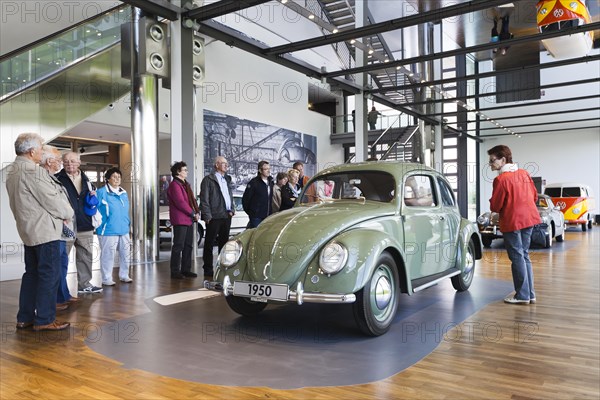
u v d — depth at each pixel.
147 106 6.70
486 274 5.56
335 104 20.45
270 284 2.84
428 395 2.00
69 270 4.27
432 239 3.79
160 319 3.39
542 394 2.01
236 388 2.09
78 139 12.59
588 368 2.33
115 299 4.11
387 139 15.66
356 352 2.61
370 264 2.79
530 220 3.85
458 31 8.67
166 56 6.77
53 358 2.53
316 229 2.99
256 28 13.30
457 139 17.88
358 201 3.56
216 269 3.20
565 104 16.56
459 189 17.80
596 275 5.39
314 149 17.08
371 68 8.61
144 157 6.71
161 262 6.66
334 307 3.81
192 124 6.80
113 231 4.79
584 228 13.91
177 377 2.24
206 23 6.74
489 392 2.03
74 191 4.23
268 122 14.66
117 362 2.46
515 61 9.30
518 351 2.61
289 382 2.16
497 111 17.70
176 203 5.23
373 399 1.96
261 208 5.66
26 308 3.16
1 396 2.02
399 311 3.62
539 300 4.02
